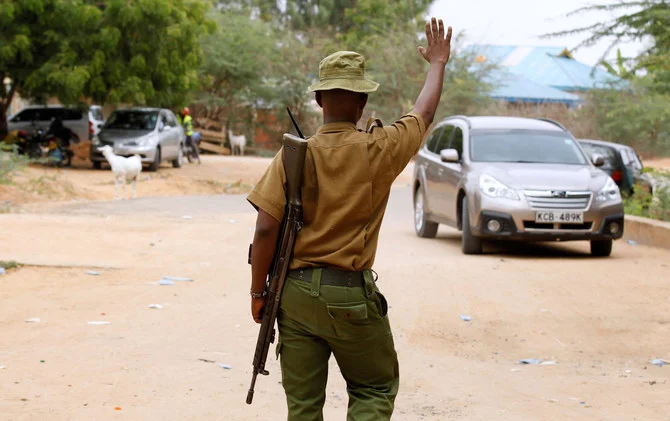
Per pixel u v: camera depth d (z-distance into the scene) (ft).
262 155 185.26
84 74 104.06
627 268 44.09
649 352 29.09
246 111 191.21
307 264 14.34
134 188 83.15
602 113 176.96
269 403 21.99
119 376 23.56
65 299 33.78
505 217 46.96
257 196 14.38
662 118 168.35
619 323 32.53
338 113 14.62
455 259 46.60
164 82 116.26
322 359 14.89
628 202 72.23
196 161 140.97
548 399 23.41
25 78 107.14
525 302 35.70
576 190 47.37
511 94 196.03
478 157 51.78
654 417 21.71
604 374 26.32
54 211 64.80
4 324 29.48
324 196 14.19
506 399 23.38
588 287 38.78
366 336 14.51
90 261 41.88
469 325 32.09
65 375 23.38
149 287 36.68
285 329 14.75
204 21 121.70
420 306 34.68
